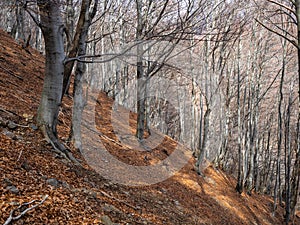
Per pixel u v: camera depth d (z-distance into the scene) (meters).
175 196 9.11
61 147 6.48
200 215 8.78
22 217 3.48
